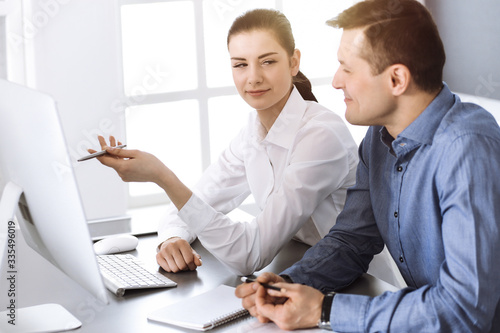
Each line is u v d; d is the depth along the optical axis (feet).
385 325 3.92
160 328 4.20
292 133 5.90
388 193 4.70
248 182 6.39
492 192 3.81
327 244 5.01
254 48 5.62
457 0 12.76
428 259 4.43
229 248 5.18
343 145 5.84
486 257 3.74
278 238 5.41
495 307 3.82
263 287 4.24
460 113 4.16
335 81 4.40
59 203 3.82
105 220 6.59
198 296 4.62
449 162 3.97
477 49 12.64
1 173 4.36
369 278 5.09
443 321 3.80
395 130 4.38
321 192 5.66
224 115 12.54
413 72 4.11
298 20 12.46
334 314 4.03
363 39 4.15
